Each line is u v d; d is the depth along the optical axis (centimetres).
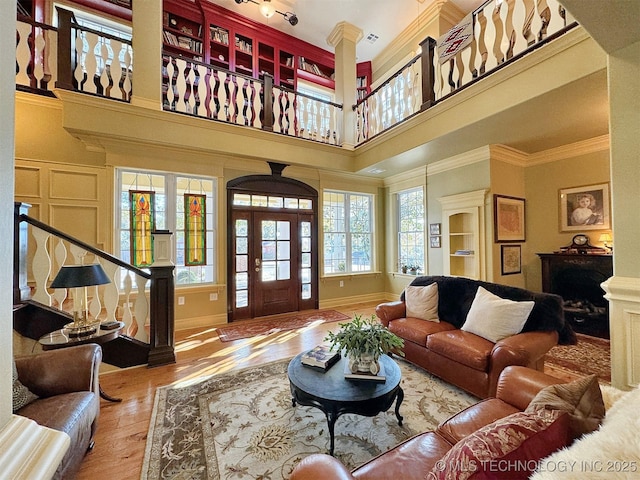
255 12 510
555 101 272
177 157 429
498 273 416
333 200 596
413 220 573
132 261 404
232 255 473
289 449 175
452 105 342
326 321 464
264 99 449
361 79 654
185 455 171
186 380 265
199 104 443
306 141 482
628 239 176
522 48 273
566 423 83
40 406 149
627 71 175
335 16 509
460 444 79
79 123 330
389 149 450
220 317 459
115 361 283
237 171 481
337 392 171
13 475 62
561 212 420
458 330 268
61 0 423
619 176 179
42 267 266
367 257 636
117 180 402
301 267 542
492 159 413
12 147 71
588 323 363
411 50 554
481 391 219
